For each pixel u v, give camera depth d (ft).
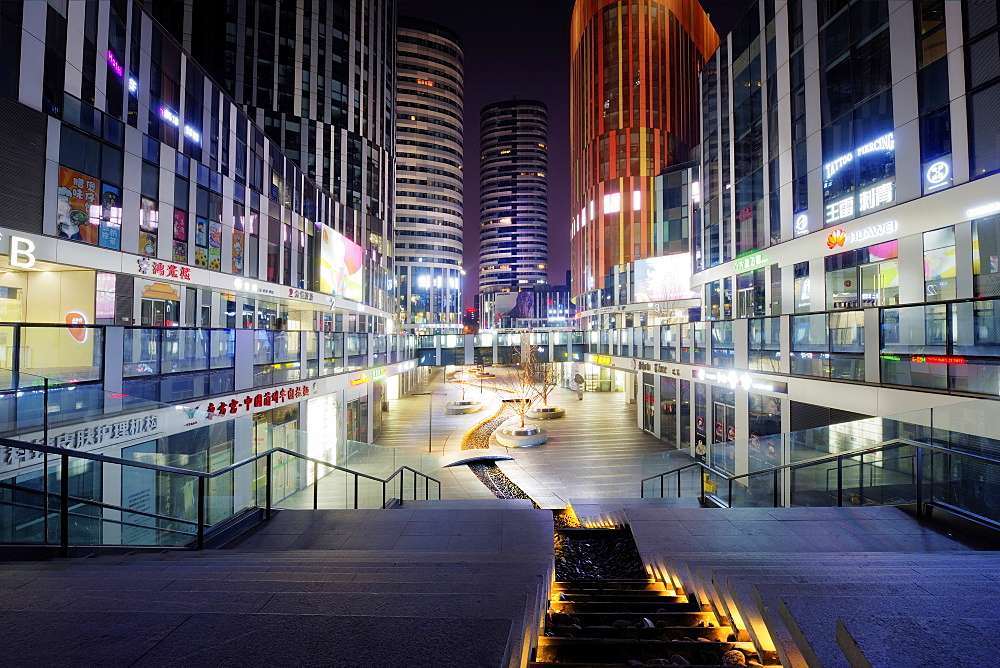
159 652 6.38
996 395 32.45
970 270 44.78
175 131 72.69
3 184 48.11
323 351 72.54
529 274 655.76
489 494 74.13
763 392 61.57
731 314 87.81
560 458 96.63
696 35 270.26
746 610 11.48
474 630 6.80
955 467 24.53
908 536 22.85
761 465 45.21
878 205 55.01
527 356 158.40
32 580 11.47
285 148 158.20
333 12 171.94
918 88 50.14
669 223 213.05
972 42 45.09
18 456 20.79
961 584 9.04
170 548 20.92
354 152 176.24
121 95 62.59
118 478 31.50
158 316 69.82
